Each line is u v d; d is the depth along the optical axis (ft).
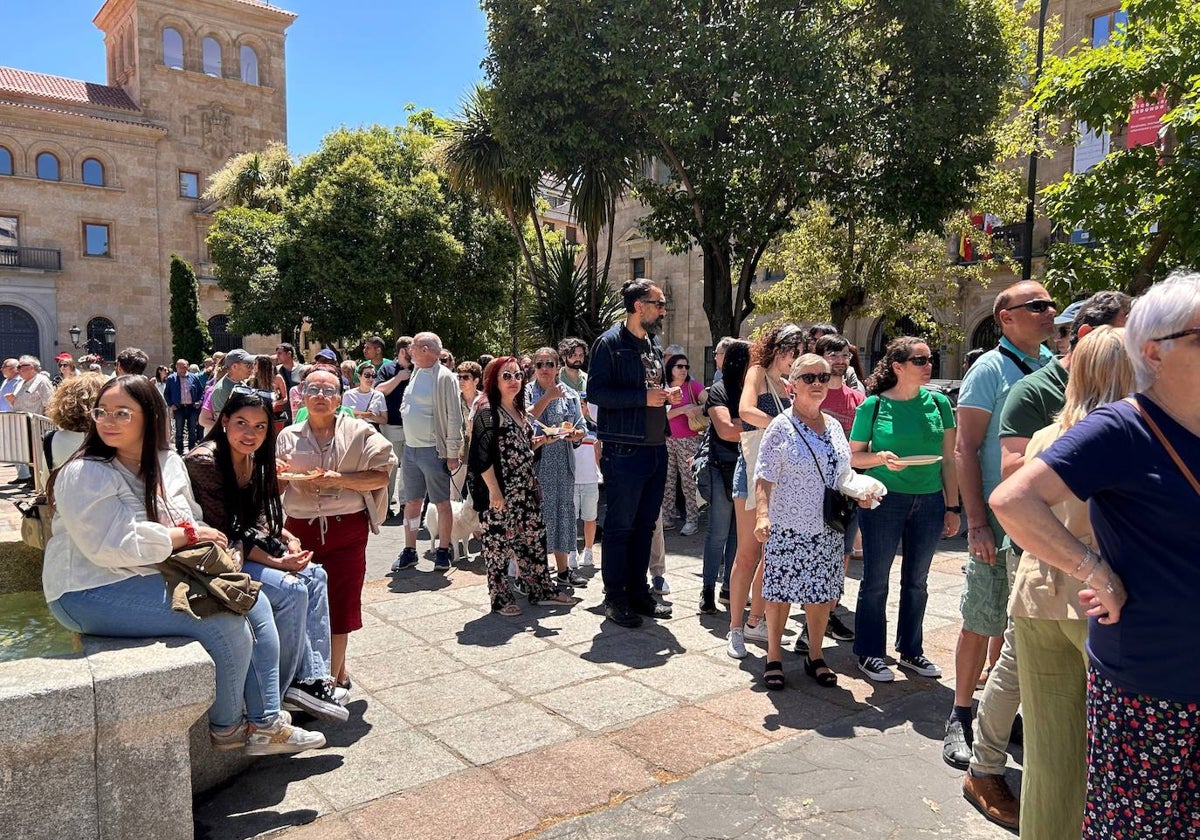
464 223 86.22
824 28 38.42
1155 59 22.88
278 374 35.06
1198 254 21.98
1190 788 6.04
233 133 129.49
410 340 29.14
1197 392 5.84
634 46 36.04
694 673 14.48
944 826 9.54
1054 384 10.19
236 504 11.25
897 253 58.80
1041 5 40.63
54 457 12.68
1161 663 5.91
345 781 10.57
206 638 9.46
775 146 36.81
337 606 13.01
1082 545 6.18
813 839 9.23
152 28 122.31
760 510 13.62
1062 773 7.97
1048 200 26.00
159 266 123.13
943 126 37.99
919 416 13.88
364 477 12.76
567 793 10.25
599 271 52.03
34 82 120.26
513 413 18.28
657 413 17.16
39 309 113.60
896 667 14.89
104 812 8.24
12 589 14.01
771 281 88.94
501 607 17.95
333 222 82.17
